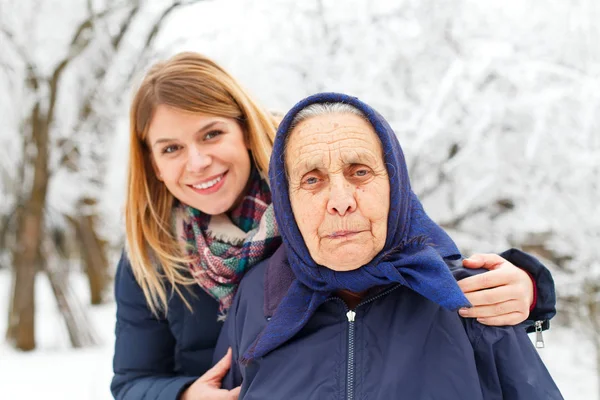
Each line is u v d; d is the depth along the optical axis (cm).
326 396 115
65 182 752
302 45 436
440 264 112
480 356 115
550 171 404
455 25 427
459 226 441
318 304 123
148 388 157
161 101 152
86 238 1010
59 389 505
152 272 161
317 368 119
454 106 391
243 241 156
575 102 387
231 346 143
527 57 411
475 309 115
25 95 680
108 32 664
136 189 166
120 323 172
